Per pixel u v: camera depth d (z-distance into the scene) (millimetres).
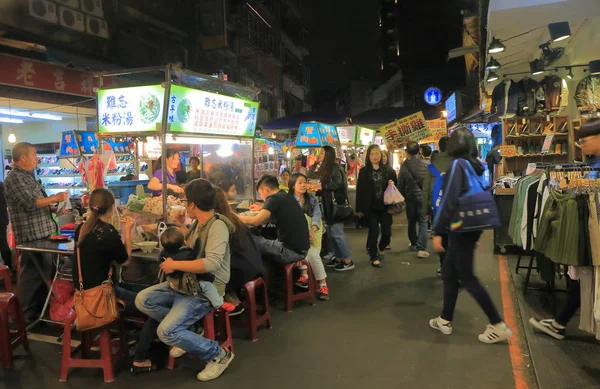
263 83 26406
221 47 19141
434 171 4762
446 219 3701
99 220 3383
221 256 3301
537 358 3438
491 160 10258
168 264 3250
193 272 3234
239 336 4137
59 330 4336
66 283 4227
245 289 4016
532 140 9234
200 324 3645
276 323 4430
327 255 6875
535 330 3959
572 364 3324
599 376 3139
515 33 7621
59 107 8953
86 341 3617
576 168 4379
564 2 6062
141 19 14570
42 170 10383
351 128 10320
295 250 4664
